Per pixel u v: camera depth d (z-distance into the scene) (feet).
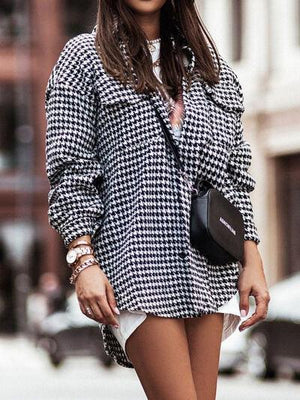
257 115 111.65
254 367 74.84
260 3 111.75
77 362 108.47
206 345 16.01
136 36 16.24
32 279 165.78
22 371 95.81
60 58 16.49
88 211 15.88
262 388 68.23
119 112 16.02
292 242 109.09
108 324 15.69
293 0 107.55
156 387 15.55
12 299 163.84
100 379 81.51
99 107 16.15
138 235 15.69
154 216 15.75
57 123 16.17
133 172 15.88
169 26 16.71
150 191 15.78
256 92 111.86
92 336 96.27
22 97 169.78
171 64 16.43
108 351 16.69
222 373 81.10
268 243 110.11
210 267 16.08
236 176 16.75
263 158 111.14
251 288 16.49
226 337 16.78
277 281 110.01
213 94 16.57
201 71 16.57
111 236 15.85
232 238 16.05
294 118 106.42
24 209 166.91
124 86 16.03
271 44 110.63
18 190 167.43
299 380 73.56
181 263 15.69
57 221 15.98
